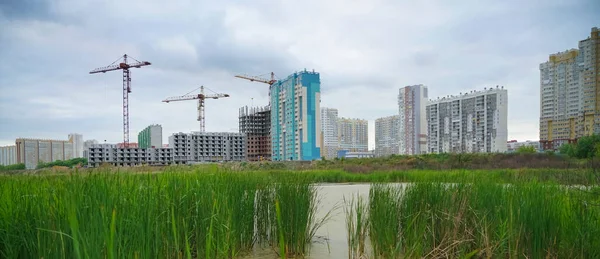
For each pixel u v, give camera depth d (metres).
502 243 2.99
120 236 2.04
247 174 4.97
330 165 25.67
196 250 3.31
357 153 86.69
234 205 3.75
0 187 3.00
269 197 4.31
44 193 2.61
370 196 4.38
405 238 3.46
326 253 3.85
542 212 3.04
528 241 3.03
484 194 3.83
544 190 3.56
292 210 3.77
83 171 3.44
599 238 2.90
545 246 2.97
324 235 4.67
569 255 2.88
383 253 3.49
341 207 6.84
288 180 4.26
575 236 2.96
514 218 3.15
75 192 2.43
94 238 1.89
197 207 3.29
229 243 3.37
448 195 3.83
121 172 3.74
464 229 3.44
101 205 2.13
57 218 2.11
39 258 1.99
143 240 2.36
